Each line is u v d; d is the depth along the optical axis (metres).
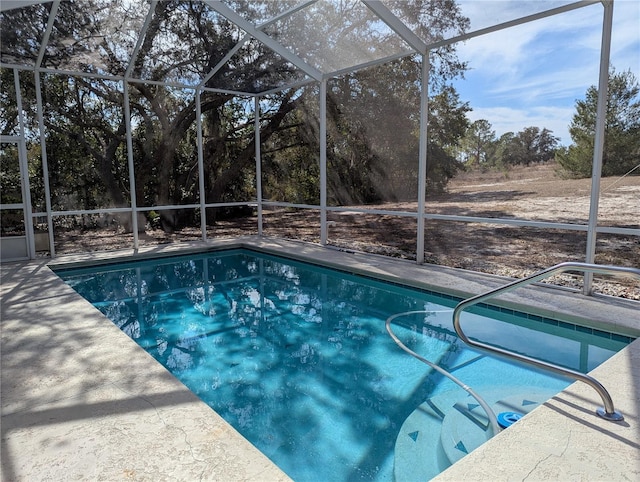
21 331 3.44
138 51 5.98
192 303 5.01
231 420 2.62
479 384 2.97
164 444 1.97
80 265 6.39
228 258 7.33
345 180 6.92
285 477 1.75
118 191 7.17
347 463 2.21
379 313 4.55
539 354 3.43
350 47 5.71
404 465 2.17
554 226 4.33
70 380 2.61
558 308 3.85
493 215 5.02
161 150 7.57
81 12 4.89
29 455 1.90
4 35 5.18
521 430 1.94
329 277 6.05
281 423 2.58
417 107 5.73
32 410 2.27
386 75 6.07
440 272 5.34
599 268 2.05
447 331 3.98
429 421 2.57
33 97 6.36
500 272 5.03
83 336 3.33
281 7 5.06
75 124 6.71
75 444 1.98
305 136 7.59
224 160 8.34
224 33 5.75
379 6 4.63
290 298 5.17
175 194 7.82
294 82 7.51
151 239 7.63
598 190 3.97
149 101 7.34
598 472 1.66
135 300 5.11
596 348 3.53
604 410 2.07
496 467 1.70
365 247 6.76
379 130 6.28
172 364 3.41
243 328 4.20
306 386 3.04
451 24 4.69
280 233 8.40
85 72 6.54
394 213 6.08
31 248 6.45
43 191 6.54
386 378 3.12
